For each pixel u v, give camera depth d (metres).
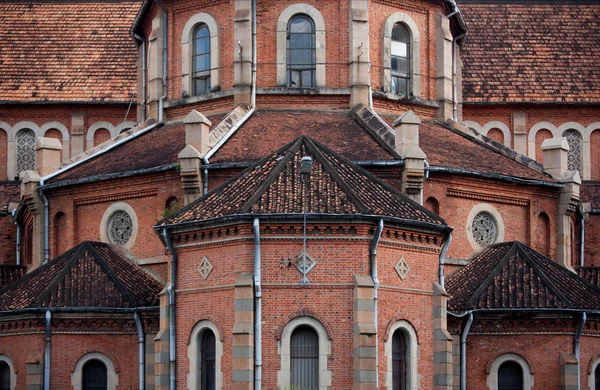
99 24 110.88
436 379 71.06
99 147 88.94
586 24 110.94
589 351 75.88
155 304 75.88
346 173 73.56
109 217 82.56
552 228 85.19
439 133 87.81
